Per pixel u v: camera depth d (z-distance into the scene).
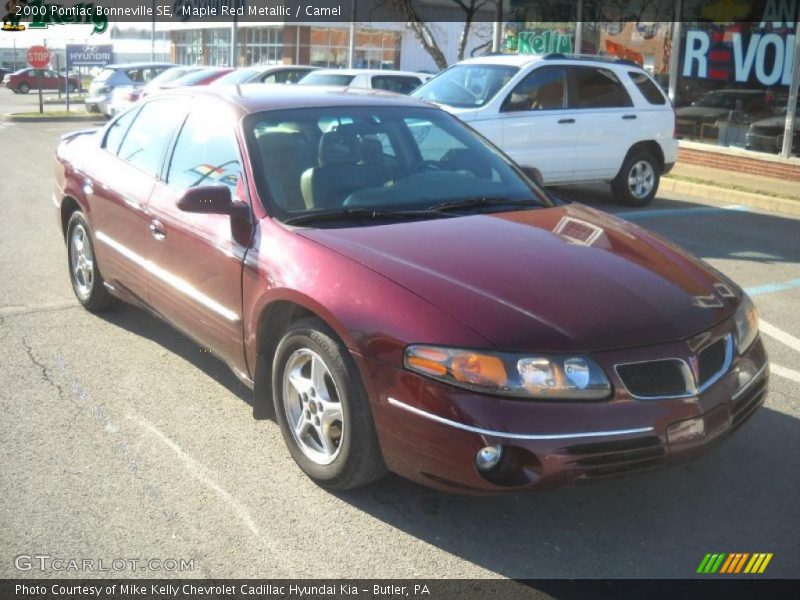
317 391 3.61
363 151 4.49
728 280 3.95
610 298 3.38
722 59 14.50
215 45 36.81
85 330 5.69
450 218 4.11
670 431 3.16
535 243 3.82
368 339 3.30
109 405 4.51
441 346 3.14
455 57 28.34
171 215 4.58
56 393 4.65
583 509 3.58
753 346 3.70
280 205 4.07
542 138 10.19
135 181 5.08
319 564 3.17
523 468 3.05
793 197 11.38
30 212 10.14
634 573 3.14
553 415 3.04
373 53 28.59
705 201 11.90
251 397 4.66
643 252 3.89
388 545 3.30
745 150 14.20
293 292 3.60
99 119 26.48
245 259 3.96
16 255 7.82
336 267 3.54
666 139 11.27
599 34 16.56
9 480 3.70
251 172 4.18
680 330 3.30
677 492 3.72
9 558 3.16
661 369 3.21
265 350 3.97
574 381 3.08
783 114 13.52
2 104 33.97
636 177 11.17
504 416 3.04
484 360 3.08
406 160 4.58
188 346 5.43
